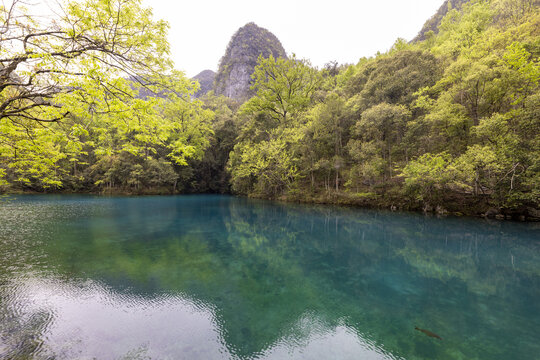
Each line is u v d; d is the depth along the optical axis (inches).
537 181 509.7
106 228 517.3
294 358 146.7
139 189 1390.3
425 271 304.8
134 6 196.2
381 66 962.1
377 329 178.7
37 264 300.4
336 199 946.7
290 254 372.5
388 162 895.7
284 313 200.4
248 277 277.6
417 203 755.4
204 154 1638.8
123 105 181.5
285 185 1170.6
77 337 163.2
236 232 514.6
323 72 1581.0
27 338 161.0
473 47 748.0
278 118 1365.7
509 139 545.0
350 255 369.1
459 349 155.3
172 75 256.1
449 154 674.8
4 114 169.5
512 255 366.6
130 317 189.8
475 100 674.8
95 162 1408.7
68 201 1003.9
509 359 145.3
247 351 152.9
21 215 651.5
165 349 152.7
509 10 918.4
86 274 274.1
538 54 630.5
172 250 372.2
